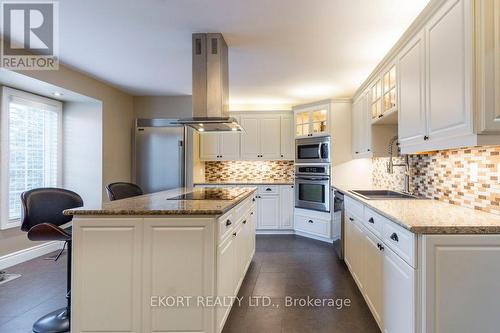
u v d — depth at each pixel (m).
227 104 2.87
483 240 1.44
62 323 2.14
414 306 1.48
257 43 2.81
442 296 1.45
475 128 1.45
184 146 4.80
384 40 2.72
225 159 5.29
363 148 3.77
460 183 2.16
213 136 5.31
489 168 1.85
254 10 2.23
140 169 4.80
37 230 1.98
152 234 1.85
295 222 4.94
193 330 1.85
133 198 2.49
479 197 1.94
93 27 2.50
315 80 3.95
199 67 2.67
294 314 2.34
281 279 3.03
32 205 2.20
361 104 3.87
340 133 4.45
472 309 1.44
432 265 1.44
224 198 2.46
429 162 2.62
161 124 4.81
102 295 1.87
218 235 1.90
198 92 2.69
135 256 1.86
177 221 1.85
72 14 2.29
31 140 3.70
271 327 2.16
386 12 2.24
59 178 4.12
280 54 3.06
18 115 3.52
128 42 2.80
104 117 4.19
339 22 2.40
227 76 2.87
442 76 1.73
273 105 5.50
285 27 2.49
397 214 1.78
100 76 3.84
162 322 1.86
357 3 2.13
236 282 2.49
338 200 3.76
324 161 4.50
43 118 3.86
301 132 4.92
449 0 1.65
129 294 1.86
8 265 3.41
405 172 3.09
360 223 2.60
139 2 2.12
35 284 2.90
